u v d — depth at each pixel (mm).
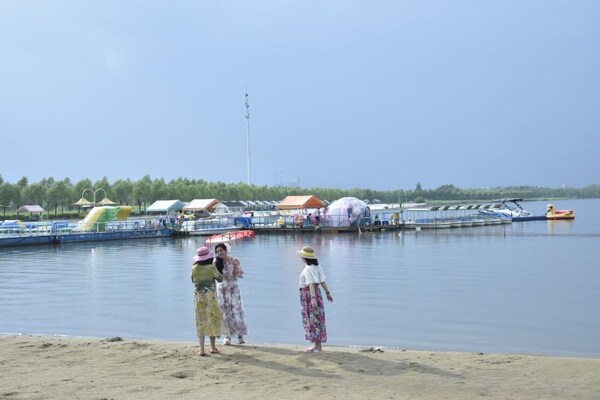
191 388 9812
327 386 9828
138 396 9344
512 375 10383
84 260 43750
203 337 12312
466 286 26875
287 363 11492
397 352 12547
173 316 20156
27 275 34031
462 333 17141
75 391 9664
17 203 117938
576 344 15672
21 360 12031
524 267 34250
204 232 72188
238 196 169250
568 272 31734
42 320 19688
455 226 77062
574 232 66688
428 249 47719
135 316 20234
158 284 29016
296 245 54625
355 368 11016
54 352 12797
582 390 9391
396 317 19625
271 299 23484
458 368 10945
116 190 135500
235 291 13438
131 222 74000
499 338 16469
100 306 22453
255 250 49656
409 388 9648
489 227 78312
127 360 11938
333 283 28250
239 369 11078
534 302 22453
